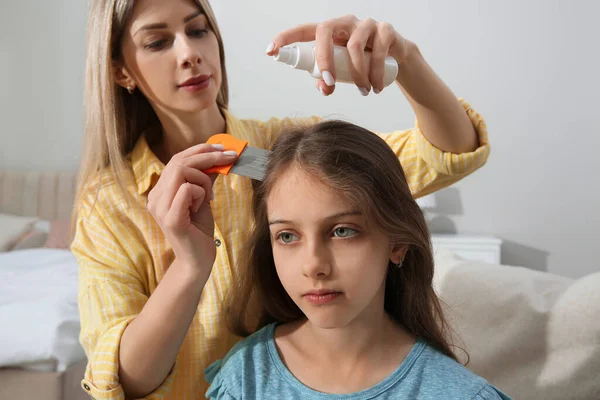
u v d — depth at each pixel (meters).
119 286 0.92
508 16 3.53
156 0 0.92
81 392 2.18
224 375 0.84
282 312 0.92
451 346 0.97
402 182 0.81
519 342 1.04
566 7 3.48
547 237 3.56
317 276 0.73
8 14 4.32
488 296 1.11
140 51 0.94
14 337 2.10
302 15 3.73
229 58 3.84
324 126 0.81
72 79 4.29
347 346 0.79
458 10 3.56
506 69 3.54
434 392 0.74
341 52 0.73
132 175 1.01
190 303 0.79
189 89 0.94
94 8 0.97
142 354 0.79
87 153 1.01
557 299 1.04
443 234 3.60
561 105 3.52
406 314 0.87
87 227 0.99
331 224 0.73
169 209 0.77
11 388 2.09
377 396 0.75
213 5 3.82
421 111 0.91
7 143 4.41
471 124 0.97
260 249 0.90
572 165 3.53
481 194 3.59
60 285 2.55
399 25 3.63
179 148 1.05
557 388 1.00
